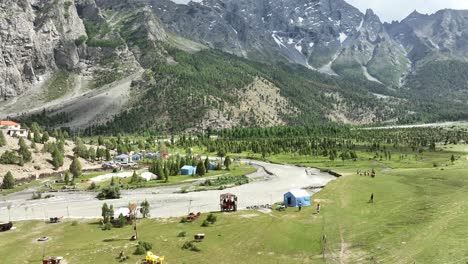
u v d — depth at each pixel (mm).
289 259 68500
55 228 94188
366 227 81938
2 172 163375
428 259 64188
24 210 114938
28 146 199750
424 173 134750
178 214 104188
